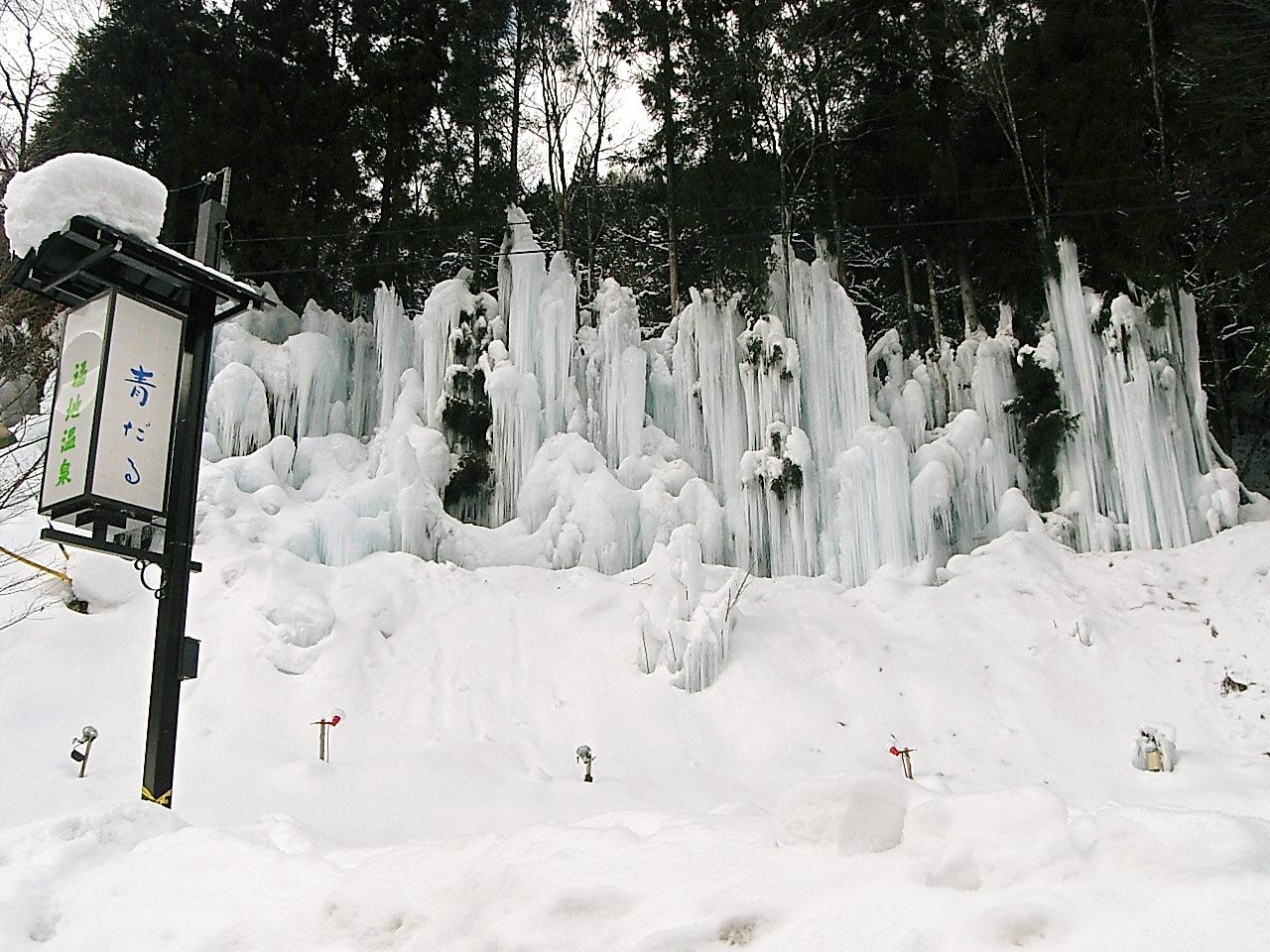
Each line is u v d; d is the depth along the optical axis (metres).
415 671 12.50
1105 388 16.38
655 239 25.53
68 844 4.51
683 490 16.09
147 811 5.05
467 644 13.06
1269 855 2.59
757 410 16.69
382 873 3.66
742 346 17.09
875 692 12.62
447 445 16.97
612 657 13.10
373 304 19.39
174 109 18.33
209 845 4.35
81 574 12.43
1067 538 15.97
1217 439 21.16
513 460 16.61
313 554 14.34
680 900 3.06
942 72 21.09
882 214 21.09
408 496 14.93
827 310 17.11
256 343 17.22
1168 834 2.68
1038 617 13.88
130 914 3.86
